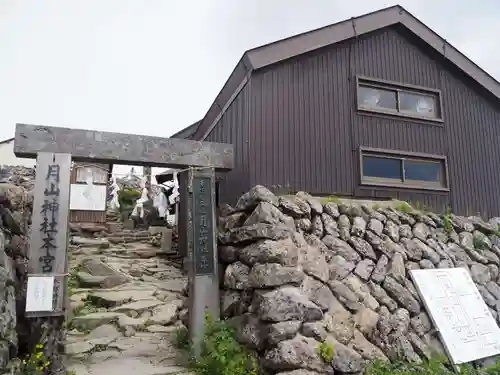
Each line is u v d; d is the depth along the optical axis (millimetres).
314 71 7746
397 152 8109
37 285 5055
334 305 5500
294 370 4578
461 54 9102
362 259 6414
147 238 13688
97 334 6738
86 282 8828
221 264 6633
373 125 8086
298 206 6500
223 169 6824
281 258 5426
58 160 5570
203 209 6426
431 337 5934
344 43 8148
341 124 7801
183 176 11250
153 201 16375
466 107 9211
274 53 7266
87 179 14250
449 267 7000
